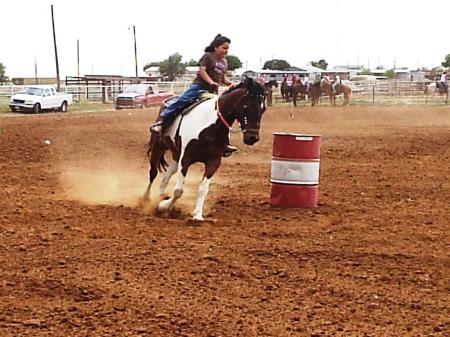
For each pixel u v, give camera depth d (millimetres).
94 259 9492
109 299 7934
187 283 8578
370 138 27891
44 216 12234
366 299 8125
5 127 30797
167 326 7156
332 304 7945
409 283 8773
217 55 12570
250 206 13641
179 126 12375
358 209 13414
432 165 20109
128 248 10086
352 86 66625
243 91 11758
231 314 7531
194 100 12383
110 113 44250
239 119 11844
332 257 9914
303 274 9062
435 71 106562
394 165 20094
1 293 8086
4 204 13305
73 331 6980
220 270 9141
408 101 58812
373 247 10469
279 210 13258
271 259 9750
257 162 20844
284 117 40938
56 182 16438
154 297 8023
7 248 10000
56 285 8367
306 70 104938
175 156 13281
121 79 82938
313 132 30812
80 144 24422
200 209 12109
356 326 7262
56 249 9977
